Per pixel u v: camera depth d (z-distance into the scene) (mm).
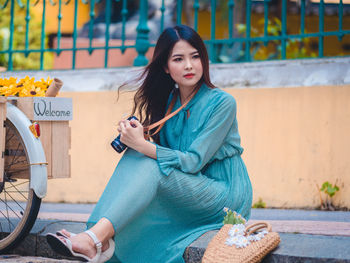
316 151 4477
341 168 4383
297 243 2609
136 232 2740
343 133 4391
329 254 2426
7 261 2934
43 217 3738
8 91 3232
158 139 3082
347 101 4391
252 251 2428
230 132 2979
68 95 5352
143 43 5168
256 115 4699
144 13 5195
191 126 2938
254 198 4656
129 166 2684
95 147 5199
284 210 4434
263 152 4656
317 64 4531
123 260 2723
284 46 4699
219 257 2459
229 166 2965
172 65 2924
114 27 10898
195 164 2762
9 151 3203
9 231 3350
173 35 2920
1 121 2992
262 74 4707
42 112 3119
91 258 2479
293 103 4578
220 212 2863
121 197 2578
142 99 3154
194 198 2762
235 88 4785
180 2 4938
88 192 5188
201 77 3000
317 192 4453
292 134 4562
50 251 3152
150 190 2633
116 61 10531
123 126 2721
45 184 3002
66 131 3252
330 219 3838
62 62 10523
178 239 2756
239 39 4840
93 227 2525
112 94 5176
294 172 4539
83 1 5340
